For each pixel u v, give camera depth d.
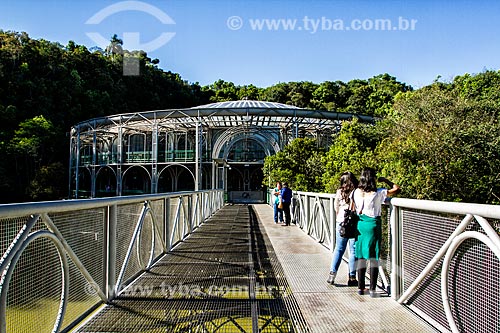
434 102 14.13
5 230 2.30
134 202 4.84
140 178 41.72
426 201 3.21
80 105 57.34
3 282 2.23
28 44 62.09
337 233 4.75
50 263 2.82
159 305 3.86
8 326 2.30
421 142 11.15
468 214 2.65
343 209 4.62
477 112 13.42
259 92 75.81
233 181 35.88
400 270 3.94
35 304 2.61
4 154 44.75
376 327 3.27
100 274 3.81
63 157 51.44
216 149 27.58
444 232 3.04
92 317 3.50
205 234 9.20
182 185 37.16
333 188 14.03
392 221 4.05
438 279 3.16
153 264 5.72
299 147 21.89
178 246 7.39
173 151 32.53
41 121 49.16
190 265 5.67
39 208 2.56
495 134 11.39
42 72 59.41
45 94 56.00
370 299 4.06
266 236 8.90
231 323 3.39
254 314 3.62
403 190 10.25
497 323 2.36
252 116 25.86
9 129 49.97
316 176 19.41
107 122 31.28
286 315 3.60
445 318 3.04
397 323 3.35
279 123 28.64
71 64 62.47
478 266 2.58
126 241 4.57
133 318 3.49
